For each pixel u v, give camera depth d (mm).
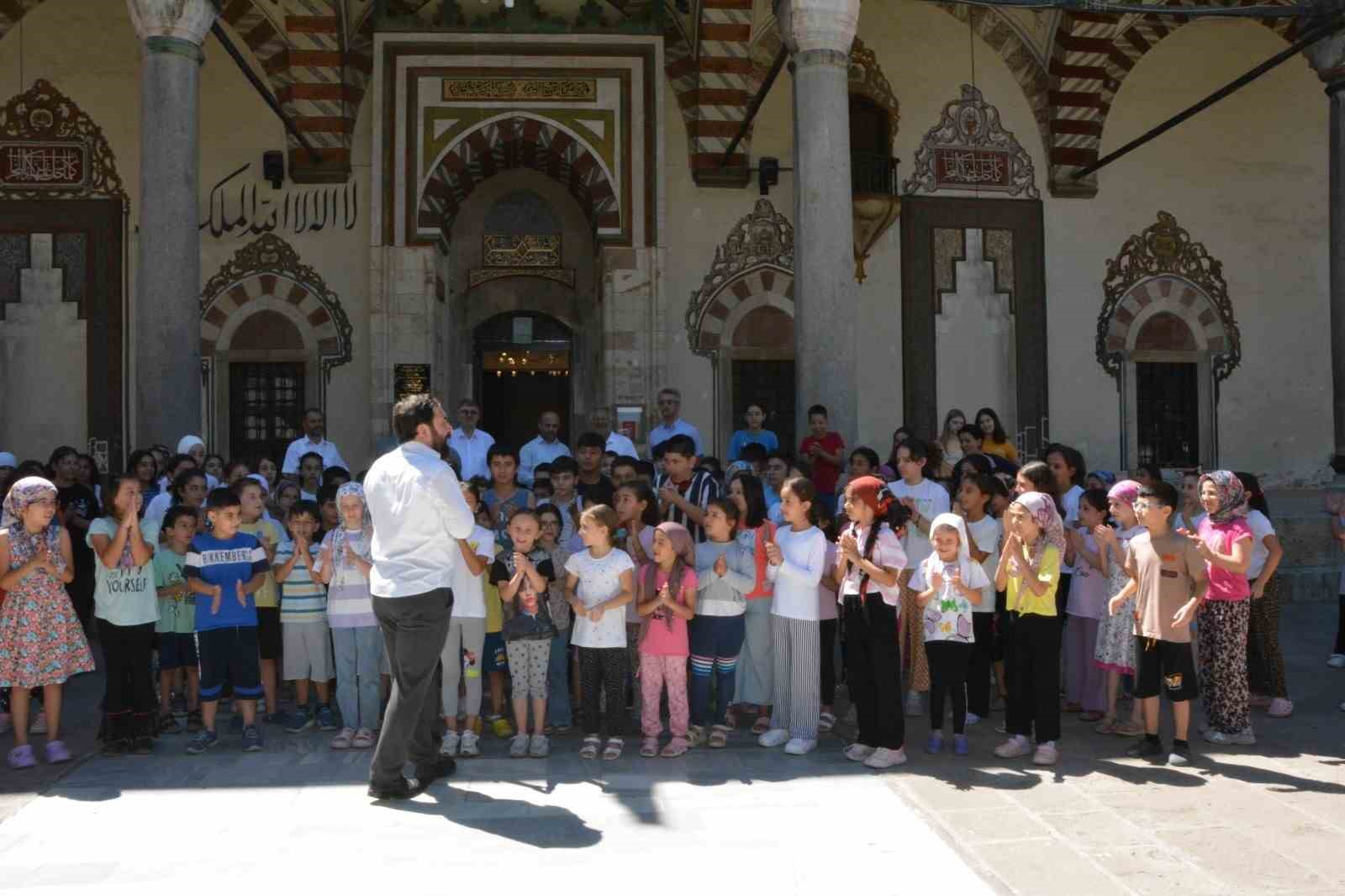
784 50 11805
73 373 14430
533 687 6441
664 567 6508
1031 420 15719
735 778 5969
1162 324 16203
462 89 14367
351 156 14727
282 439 14695
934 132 15641
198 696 7156
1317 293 16594
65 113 14469
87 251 14461
